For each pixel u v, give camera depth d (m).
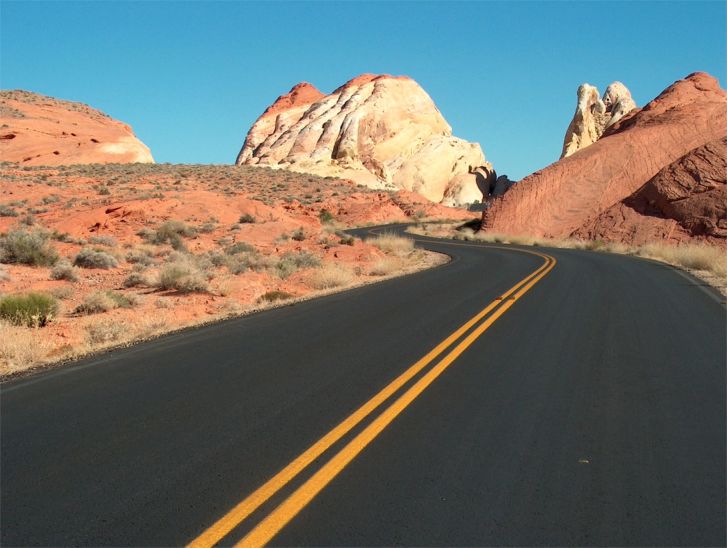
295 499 4.25
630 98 113.38
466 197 134.25
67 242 29.83
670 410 6.16
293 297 16.45
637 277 19.19
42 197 49.84
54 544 3.76
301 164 129.38
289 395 6.80
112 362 8.78
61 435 5.68
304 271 21.89
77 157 95.50
